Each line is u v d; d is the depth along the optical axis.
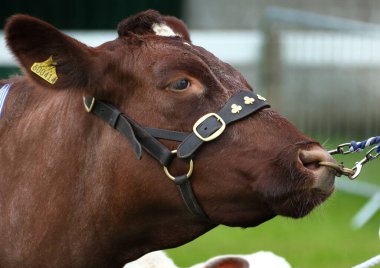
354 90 21.42
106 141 7.64
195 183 7.45
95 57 7.55
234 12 27.75
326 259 15.68
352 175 7.60
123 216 7.66
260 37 22.83
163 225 7.70
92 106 7.66
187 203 7.49
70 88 7.58
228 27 27.75
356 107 21.45
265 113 7.46
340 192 20.42
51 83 7.58
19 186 7.93
